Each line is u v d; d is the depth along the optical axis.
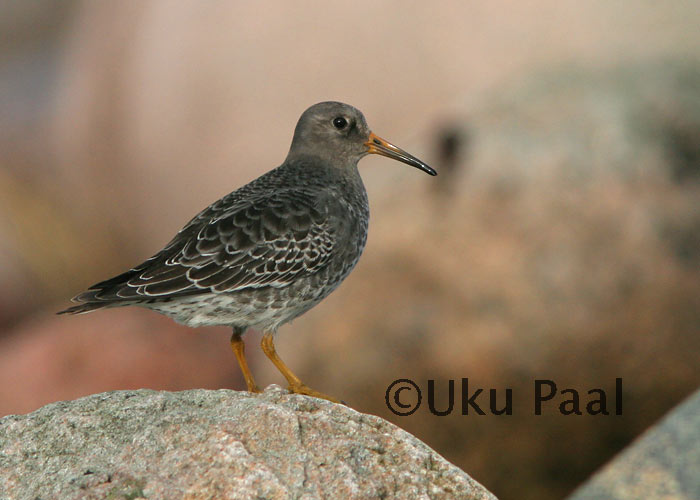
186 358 17.08
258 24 19.05
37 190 22.05
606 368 12.80
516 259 13.27
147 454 6.96
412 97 17.27
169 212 19.83
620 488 8.94
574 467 12.81
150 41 20.55
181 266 9.61
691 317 12.87
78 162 21.64
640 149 13.89
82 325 18.08
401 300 13.55
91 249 21.05
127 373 16.61
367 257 13.98
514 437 12.90
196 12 19.92
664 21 16.22
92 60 21.73
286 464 6.87
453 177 14.16
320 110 11.27
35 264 20.33
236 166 18.81
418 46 17.45
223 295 9.73
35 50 29.34
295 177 10.79
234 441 6.96
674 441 9.19
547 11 16.80
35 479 6.93
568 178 13.70
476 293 13.27
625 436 12.77
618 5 16.53
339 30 18.23
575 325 12.89
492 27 17.03
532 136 14.20
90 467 6.96
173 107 19.69
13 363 17.14
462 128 14.70
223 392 7.67
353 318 13.69
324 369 13.59
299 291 10.09
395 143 17.14
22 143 24.17
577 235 13.30
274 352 10.18
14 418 7.44
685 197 13.54
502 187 13.83
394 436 7.22
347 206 10.57
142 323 17.98
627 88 14.75
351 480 6.83
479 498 6.95
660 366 12.77
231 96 19.00
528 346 12.92
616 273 13.06
